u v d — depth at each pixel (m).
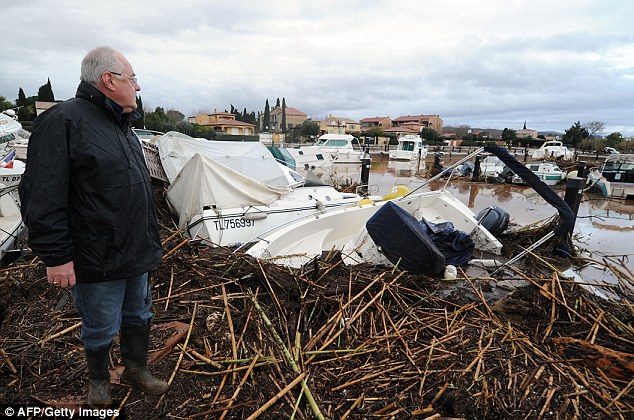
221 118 61.59
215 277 3.83
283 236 5.13
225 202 5.57
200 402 2.25
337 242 6.17
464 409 2.41
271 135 38.75
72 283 1.75
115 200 1.79
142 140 9.75
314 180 7.48
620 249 8.23
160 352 2.58
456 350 3.05
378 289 4.00
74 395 2.21
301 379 2.38
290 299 3.72
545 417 2.37
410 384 2.66
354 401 2.44
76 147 1.68
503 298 3.94
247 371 2.45
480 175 19.86
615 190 15.00
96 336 1.96
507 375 2.72
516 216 11.68
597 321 3.46
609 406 2.49
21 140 13.25
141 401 2.21
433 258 4.57
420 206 7.16
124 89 1.80
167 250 4.23
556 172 18.02
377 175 21.14
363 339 3.21
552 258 5.97
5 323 3.02
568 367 2.86
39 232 1.62
